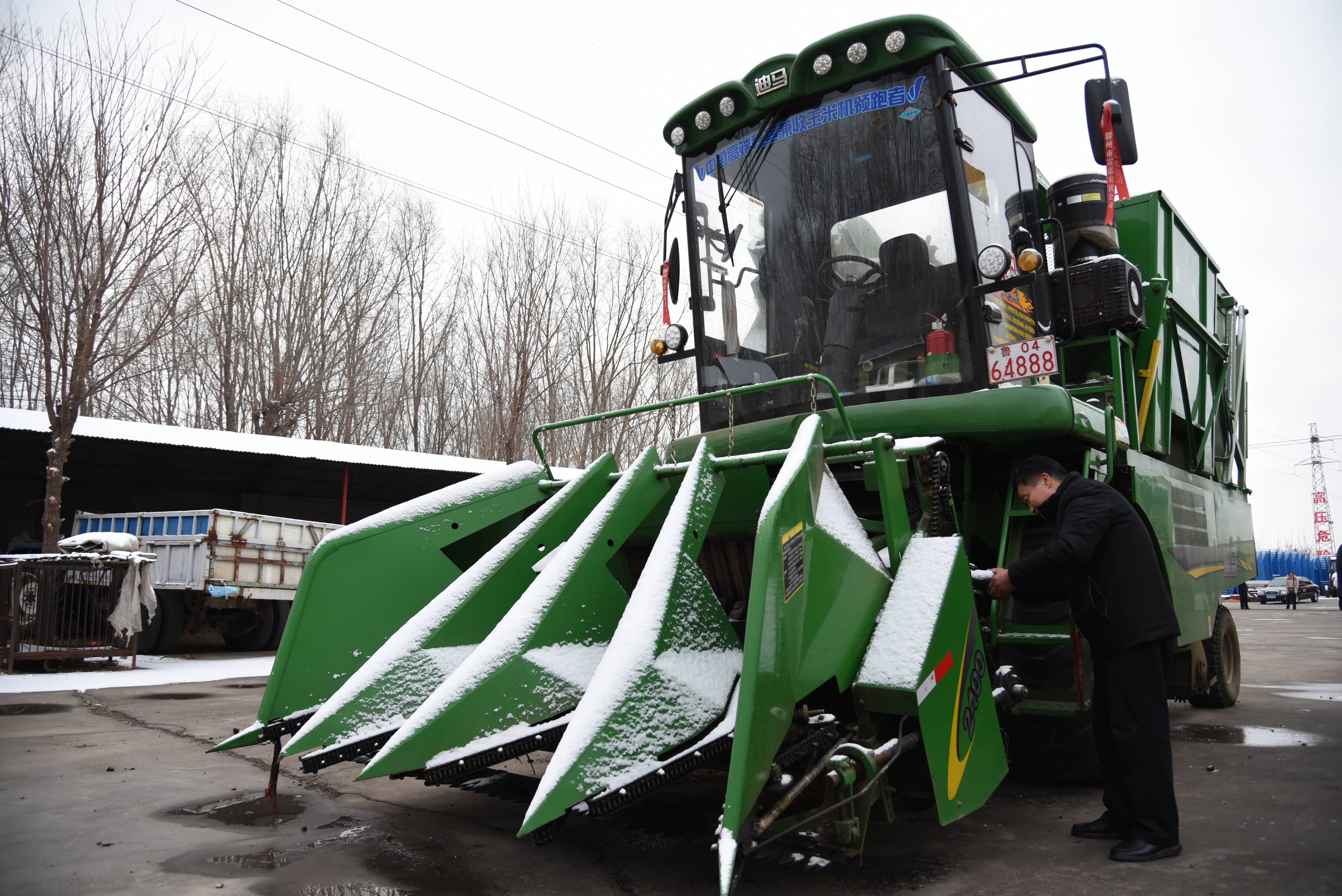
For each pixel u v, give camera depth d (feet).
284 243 65.10
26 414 39.17
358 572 11.93
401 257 71.05
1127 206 18.62
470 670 9.51
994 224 13.98
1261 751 16.16
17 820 11.54
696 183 15.96
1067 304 12.46
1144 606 10.03
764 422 13.93
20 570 30.78
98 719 20.43
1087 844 10.34
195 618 40.04
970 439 12.37
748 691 7.45
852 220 14.10
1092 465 12.91
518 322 65.10
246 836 10.83
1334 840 10.41
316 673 11.50
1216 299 23.40
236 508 53.98
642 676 8.59
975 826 11.15
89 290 34.58
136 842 10.49
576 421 13.52
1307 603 122.83
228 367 62.75
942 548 10.18
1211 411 21.53
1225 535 20.92
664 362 16.15
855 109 14.14
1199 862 9.59
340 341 66.18
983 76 14.06
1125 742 10.00
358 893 8.75
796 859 9.53
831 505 10.25
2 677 29.19
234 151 63.57
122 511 50.01
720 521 11.93
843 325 14.08
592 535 10.77
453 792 13.20
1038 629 11.65
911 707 8.65
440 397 69.92
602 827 11.02
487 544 13.55
